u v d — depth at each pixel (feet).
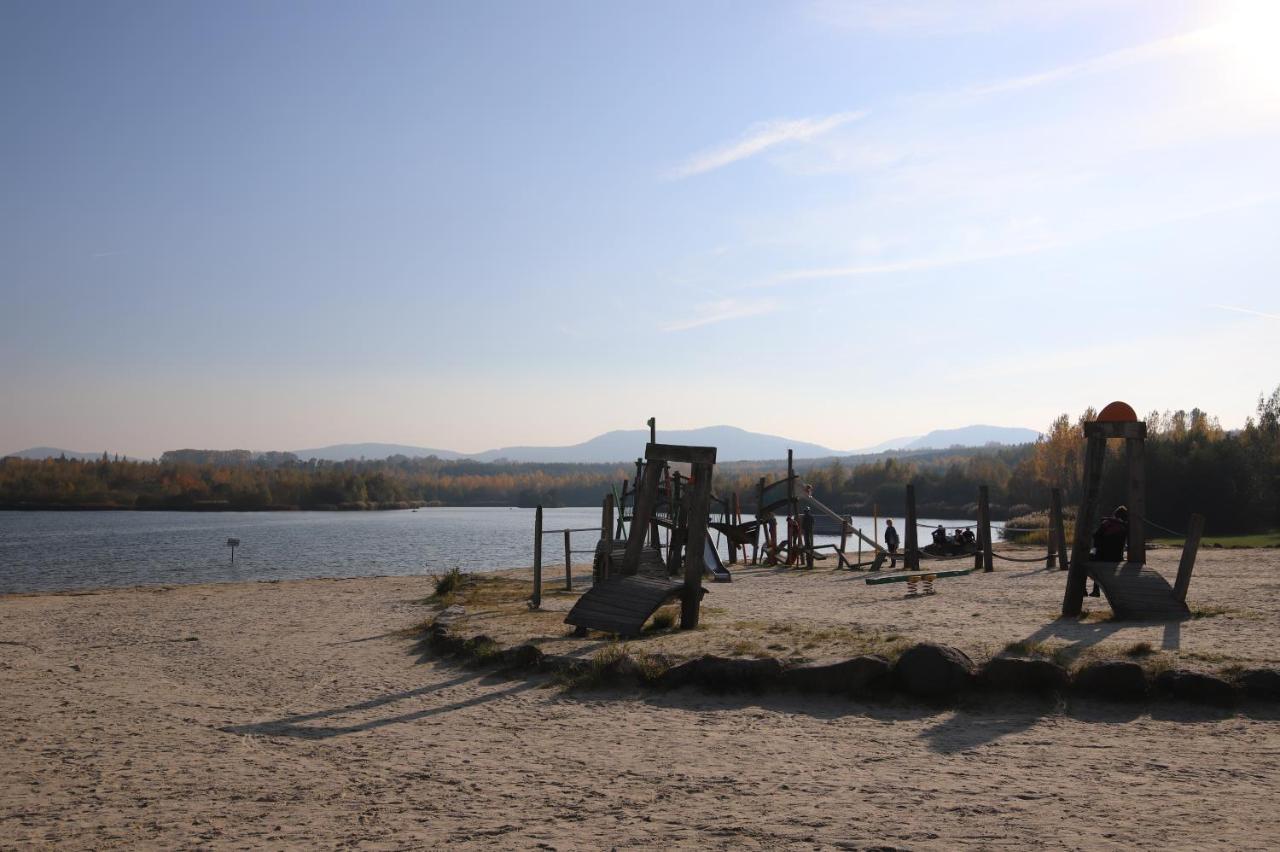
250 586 104.78
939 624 46.83
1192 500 228.63
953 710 31.37
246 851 20.67
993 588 67.87
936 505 422.00
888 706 32.22
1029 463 375.45
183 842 21.40
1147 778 23.36
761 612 56.80
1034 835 19.45
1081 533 48.91
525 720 33.19
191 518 531.09
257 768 28.14
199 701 39.06
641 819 21.93
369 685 41.34
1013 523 199.21
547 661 40.50
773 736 29.37
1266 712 28.78
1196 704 29.68
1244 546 111.86
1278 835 18.83
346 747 30.45
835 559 125.70
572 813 22.65
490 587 89.10
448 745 30.14
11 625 68.74
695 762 26.86
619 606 46.75
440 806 23.65
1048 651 34.63
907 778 24.35
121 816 23.56
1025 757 25.80
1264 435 255.50
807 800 22.81
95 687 43.04
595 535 319.06
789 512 116.47
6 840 21.74
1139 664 31.17
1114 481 236.22
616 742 29.58
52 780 27.20
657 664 37.27
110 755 30.07
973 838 19.45
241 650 53.72
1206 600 51.11
